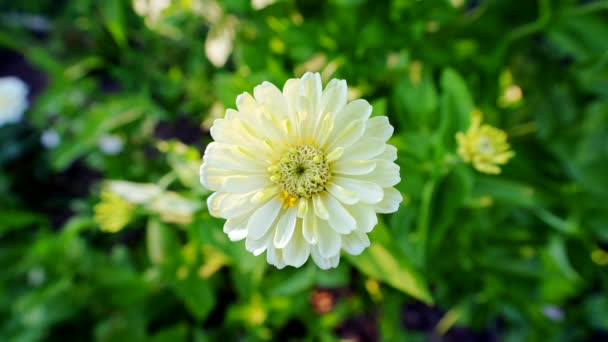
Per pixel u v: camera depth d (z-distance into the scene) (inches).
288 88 6.8
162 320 16.4
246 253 9.3
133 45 18.0
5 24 23.6
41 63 16.8
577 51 12.6
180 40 16.3
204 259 12.9
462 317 15.2
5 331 17.1
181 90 15.9
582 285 13.9
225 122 6.7
